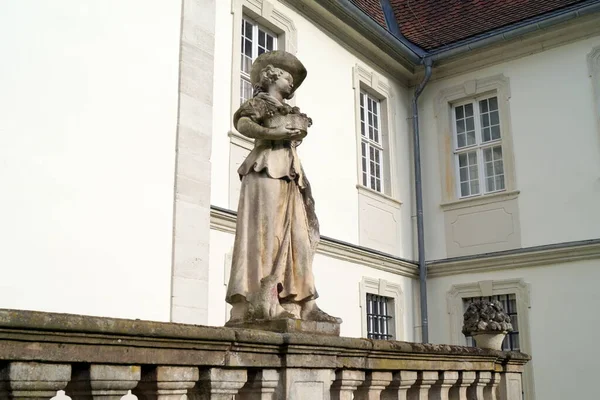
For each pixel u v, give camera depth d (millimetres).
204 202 8984
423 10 17766
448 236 15539
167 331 2928
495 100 15656
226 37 11484
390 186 15516
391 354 4480
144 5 8703
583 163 14008
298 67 4633
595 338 13203
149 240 8125
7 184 6766
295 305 4160
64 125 7426
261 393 3537
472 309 6484
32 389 2479
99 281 7449
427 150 16250
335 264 13266
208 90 9414
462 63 15930
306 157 13016
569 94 14414
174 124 8797
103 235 7594
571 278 13703
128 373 2805
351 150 14336
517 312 14250
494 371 5934
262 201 4184
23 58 7156
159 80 8711
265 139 4309
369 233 14445
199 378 3197
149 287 8008
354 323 13477
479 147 15648
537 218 14375
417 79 16656
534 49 15000
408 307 15367
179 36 9148
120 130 8047
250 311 3936
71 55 7656
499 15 16109
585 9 13961
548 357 13695
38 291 6844
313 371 3816
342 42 14680
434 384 5043
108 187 7758
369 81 15375
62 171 7305
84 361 2641
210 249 10242
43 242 6980
